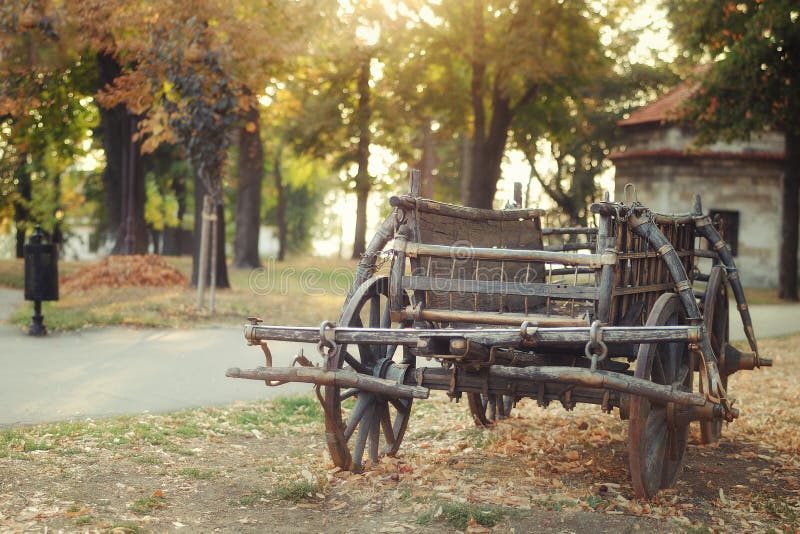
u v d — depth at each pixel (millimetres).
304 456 6070
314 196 63375
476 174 25109
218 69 14227
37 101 17828
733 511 4988
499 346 4785
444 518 4641
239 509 4816
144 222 22656
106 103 16062
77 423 6633
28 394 7840
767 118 19672
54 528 4258
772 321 18266
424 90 25891
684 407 5352
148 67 14531
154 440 6242
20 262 30766
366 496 5074
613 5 23047
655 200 29969
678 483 5660
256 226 29469
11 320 13672
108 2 15109
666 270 5930
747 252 29672
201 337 12289
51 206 37656
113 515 4539
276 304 16484
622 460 6133
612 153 32969
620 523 4609
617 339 4516
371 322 5777
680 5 19984
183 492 5082
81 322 13148
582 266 5125
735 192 29562
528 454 6258
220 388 8602
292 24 16234
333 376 5000
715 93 19953
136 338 12008
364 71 29688
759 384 9875
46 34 15711
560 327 4816
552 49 22828
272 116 26453
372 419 5672
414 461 5930
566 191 38656
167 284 18984
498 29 22859
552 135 29219
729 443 6875
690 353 5840
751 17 18062
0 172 36312
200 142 14461
